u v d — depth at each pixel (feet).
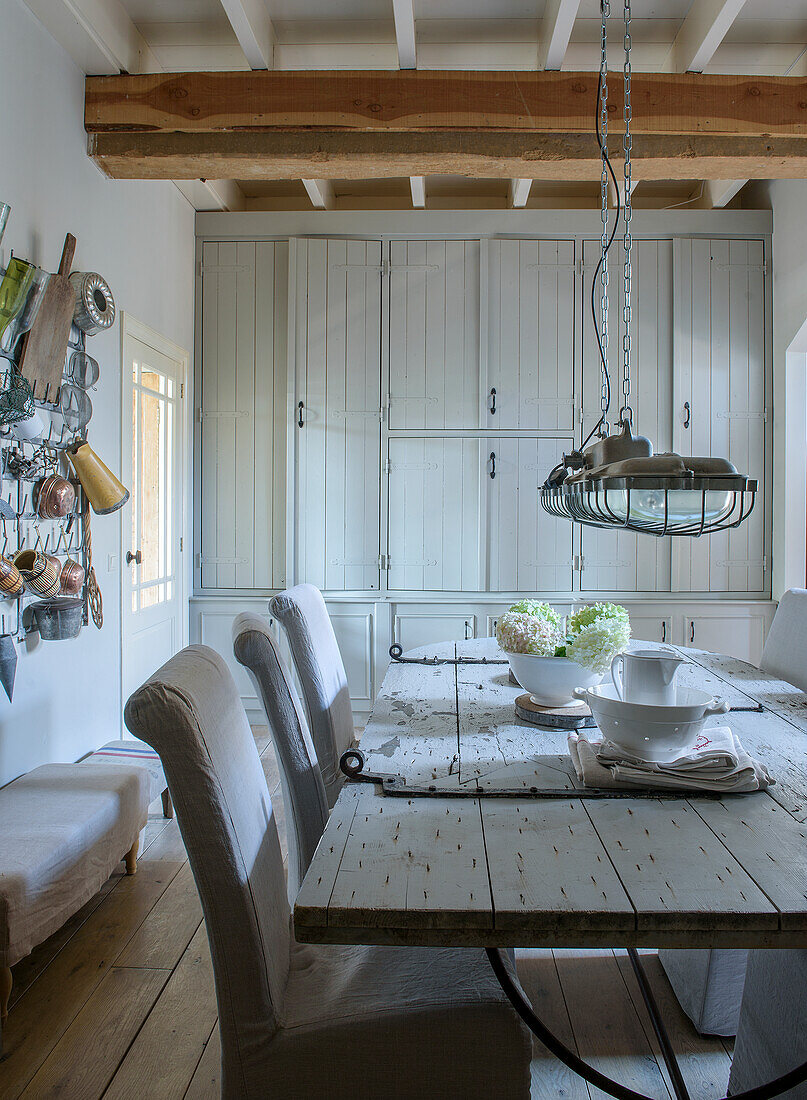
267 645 5.33
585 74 9.68
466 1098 3.60
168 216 12.38
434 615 13.38
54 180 8.87
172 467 12.82
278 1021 3.62
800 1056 4.19
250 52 9.48
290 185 14.37
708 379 13.42
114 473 10.46
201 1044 5.54
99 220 10.01
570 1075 5.23
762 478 13.47
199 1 9.37
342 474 13.46
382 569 13.51
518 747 5.35
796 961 4.32
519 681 6.20
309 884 3.39
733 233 13.39
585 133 9.82
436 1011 3.64
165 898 7.66
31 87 8.35
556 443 13.41
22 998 6.06
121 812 7.52
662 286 13.42
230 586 13.76
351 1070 3.59
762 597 13.52
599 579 13.48
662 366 13.42
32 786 7.51
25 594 8.16
